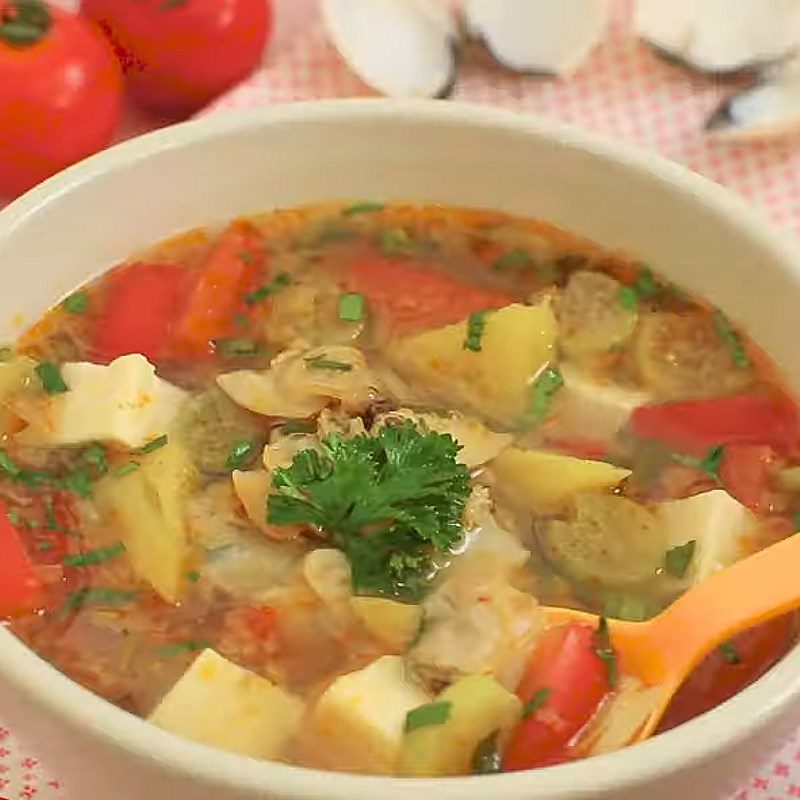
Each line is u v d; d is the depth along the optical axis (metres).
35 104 0.64
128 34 0.67
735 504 0.53
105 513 0.53
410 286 0.58
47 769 0.51
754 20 0.70
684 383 0.56
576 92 0.69
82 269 0.58
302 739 0.49
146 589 0.52
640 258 0.59
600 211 0.59
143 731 0.46
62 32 0.65
